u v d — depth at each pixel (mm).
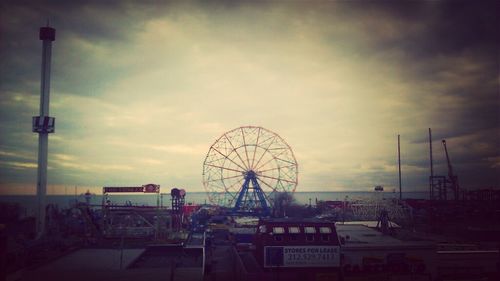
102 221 89188
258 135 101875
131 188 94375
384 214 73438
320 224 54781
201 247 73188
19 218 100500
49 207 95438
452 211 108062
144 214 97500
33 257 64500
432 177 110875
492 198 109188
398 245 52625
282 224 54469
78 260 64000
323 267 52375
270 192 104188
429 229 95250
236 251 64938
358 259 52344
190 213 119875
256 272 51844
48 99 88188
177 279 51781
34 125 85812
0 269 42781
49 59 88562
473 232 86500
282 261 52438
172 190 101438
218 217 104375
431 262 51812
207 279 51062
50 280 51344
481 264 54375
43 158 86375
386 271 50406
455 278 50156
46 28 88250
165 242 81375
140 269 57219
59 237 81500
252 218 105875
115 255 68062
